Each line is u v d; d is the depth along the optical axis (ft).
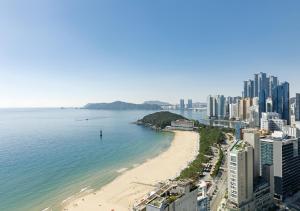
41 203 360.89
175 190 217.36
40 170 516.32
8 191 400.67
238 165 299.38
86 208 347.56
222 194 370.73
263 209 327.06
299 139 385.91
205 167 513.04
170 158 636.48
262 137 391.45
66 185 437.17
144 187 428.56
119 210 341.00
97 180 467.11
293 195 368.48
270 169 339.98
